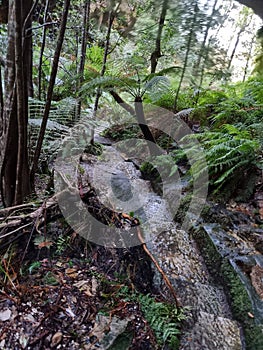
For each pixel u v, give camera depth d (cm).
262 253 122
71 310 90
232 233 137
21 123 103
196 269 125
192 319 97
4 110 108
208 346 87
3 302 89
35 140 171
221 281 116
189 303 104
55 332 83
